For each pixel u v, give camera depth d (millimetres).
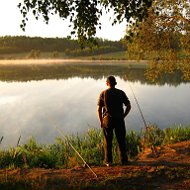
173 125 20469
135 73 75688
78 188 6707
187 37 15266
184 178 7230
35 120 22859
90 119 23016
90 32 7137
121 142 8297
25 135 18453
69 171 8039
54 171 8164
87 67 111500
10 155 10859
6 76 73625
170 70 16750
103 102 8172
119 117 8133
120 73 76688
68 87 47219
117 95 8133
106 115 8172
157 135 13859
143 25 15039
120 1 6789
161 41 15648
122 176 7379
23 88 46375
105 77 67062
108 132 8234
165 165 8195
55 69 102938
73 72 85875
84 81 57875
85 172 7891
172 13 14688
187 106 27578
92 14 6977
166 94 36281
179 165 8188
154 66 16922
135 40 15539
